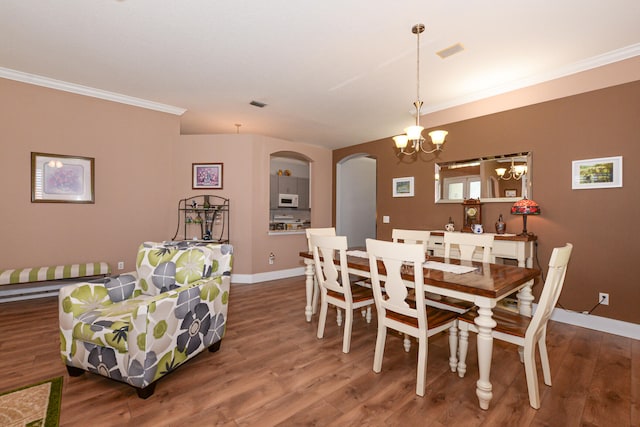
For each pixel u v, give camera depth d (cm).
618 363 225
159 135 427
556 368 218
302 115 452
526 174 338
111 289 222
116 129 393
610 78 285
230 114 451
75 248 367
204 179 475
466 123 392
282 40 263
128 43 269
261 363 222
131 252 405
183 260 237
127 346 175
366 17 231
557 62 296
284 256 525
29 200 341
